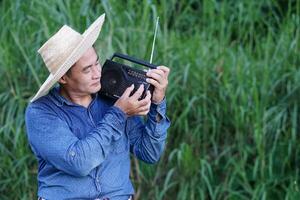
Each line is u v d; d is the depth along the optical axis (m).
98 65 3.32
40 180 3.47
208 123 5.48
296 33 5.95
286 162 5.32
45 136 3.27
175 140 5.50
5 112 5.47
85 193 3.37
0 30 5.90
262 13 6.79
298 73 5.52
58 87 3.45
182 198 5.22
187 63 5.62
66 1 5.73
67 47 3.26
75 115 3.37
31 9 5.85
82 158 3.19
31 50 5.65
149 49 5.49
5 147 5.43
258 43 5.93
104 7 5.54
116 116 3.29
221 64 5.71
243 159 5.29
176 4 6.87
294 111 5.35
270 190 5.30
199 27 6.48
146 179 5.38
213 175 5.44
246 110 5.38
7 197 5.38
